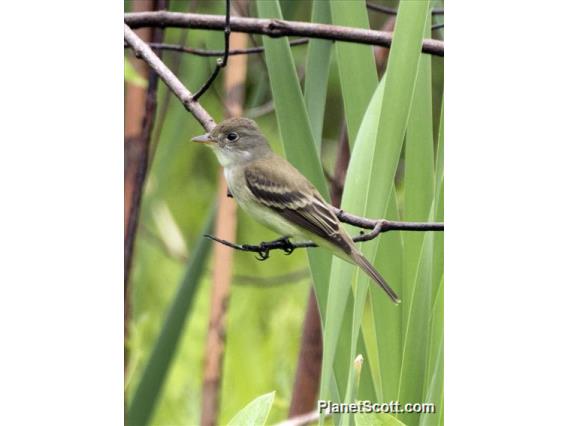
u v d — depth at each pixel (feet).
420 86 22.71
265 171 25.20
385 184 21.17
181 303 26.73
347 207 21.71
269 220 25.18
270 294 33.32
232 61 28.66
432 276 22.48
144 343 31.32
